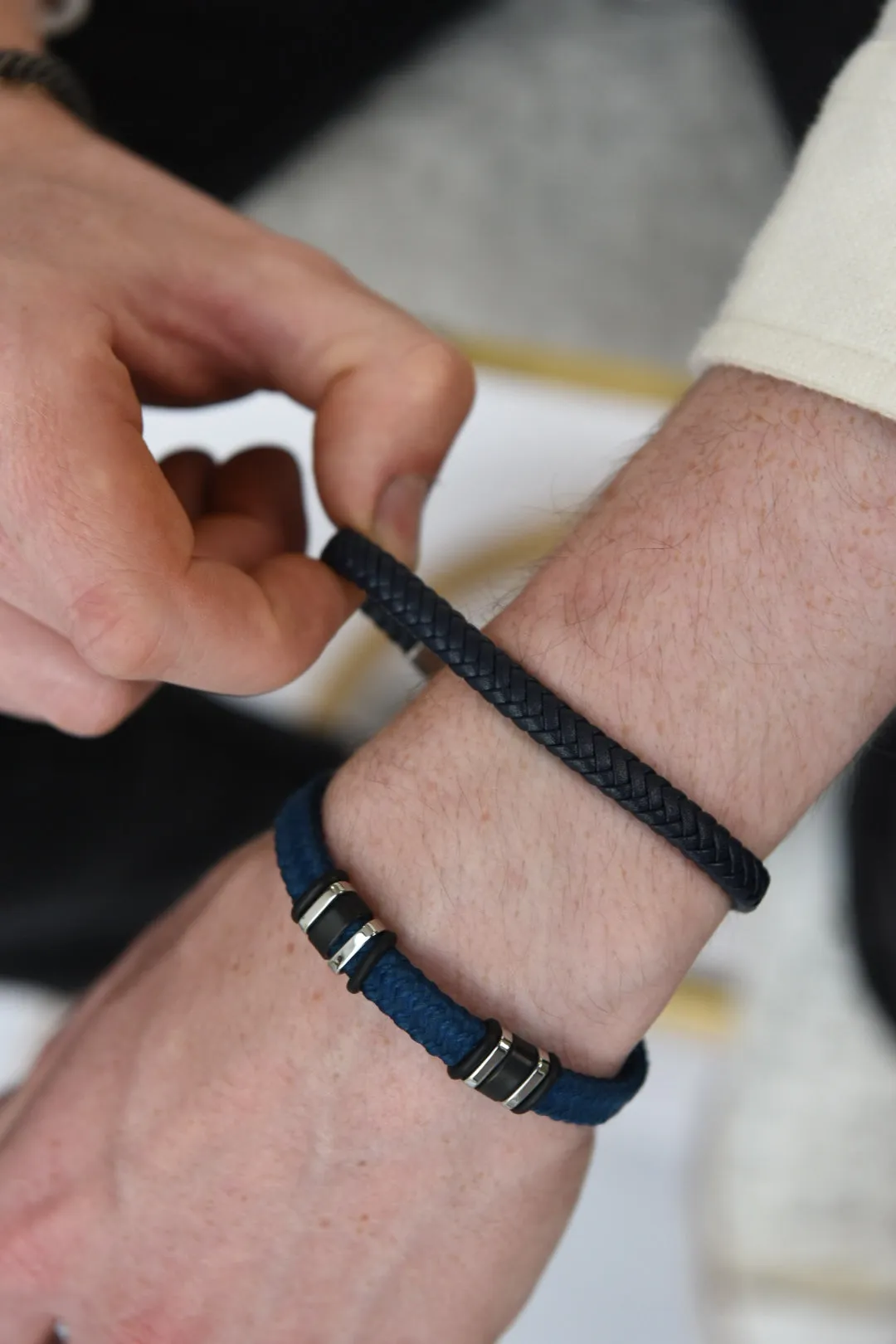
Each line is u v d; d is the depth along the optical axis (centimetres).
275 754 46
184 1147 34
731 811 33
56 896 45
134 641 31
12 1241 36
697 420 33
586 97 56
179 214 36
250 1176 34
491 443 47
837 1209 58
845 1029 59
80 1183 35
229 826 45
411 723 34
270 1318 35
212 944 35
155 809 45
